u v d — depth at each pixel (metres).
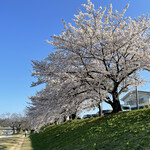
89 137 9.82
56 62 10.67
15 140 27.88
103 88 12.03
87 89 11.68
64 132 15.71
